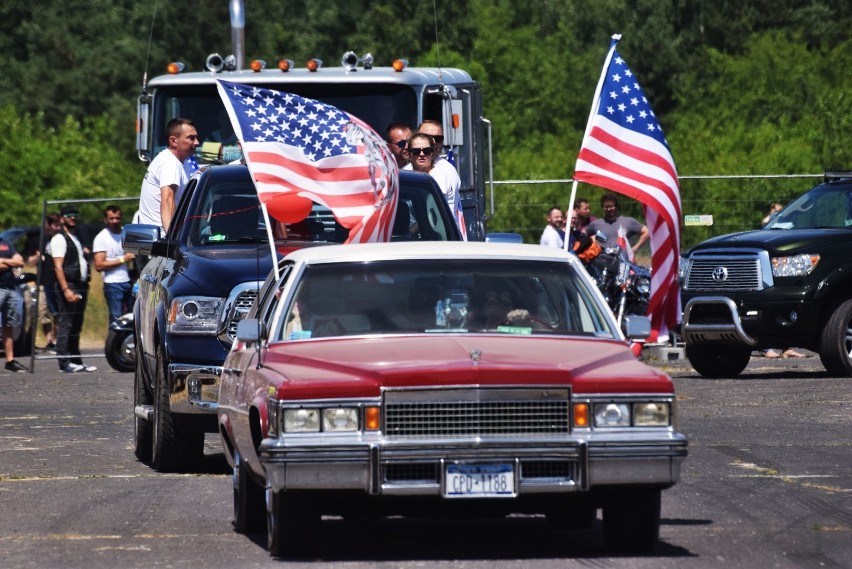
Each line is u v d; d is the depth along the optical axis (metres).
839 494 34.59
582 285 30.06
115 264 79.00
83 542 28.98
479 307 29.22
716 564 26.00
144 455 43.25
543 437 25.66
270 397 26.36
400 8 189.75
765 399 57.53
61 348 79.38
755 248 66.38
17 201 152.50
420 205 41.78
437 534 30.09
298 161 37.31
